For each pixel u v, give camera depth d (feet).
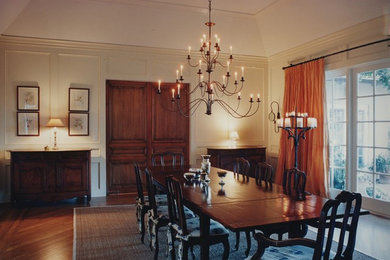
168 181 8.22
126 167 18.81
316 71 16.08
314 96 16.16
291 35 17.33
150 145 19.21
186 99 19.85
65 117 17.30
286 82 18.43
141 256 9.71
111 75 18.07
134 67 18.52
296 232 8.18
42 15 15.47
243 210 6.93
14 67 16.51
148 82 19.08
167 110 19.52
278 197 8.21
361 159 14.66
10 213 14.43
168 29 17.48
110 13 15.98
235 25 17.84
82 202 16.53
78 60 17.49
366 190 14.43
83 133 17.56
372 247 10.30
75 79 17.46
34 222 13.10
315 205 7.41
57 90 17.13
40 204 16.10
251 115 21.04
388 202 13.41
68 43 17.21
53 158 15.67
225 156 18.79
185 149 19.95
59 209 15.14
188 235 7.78
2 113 16.35
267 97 21.17
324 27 15.28
